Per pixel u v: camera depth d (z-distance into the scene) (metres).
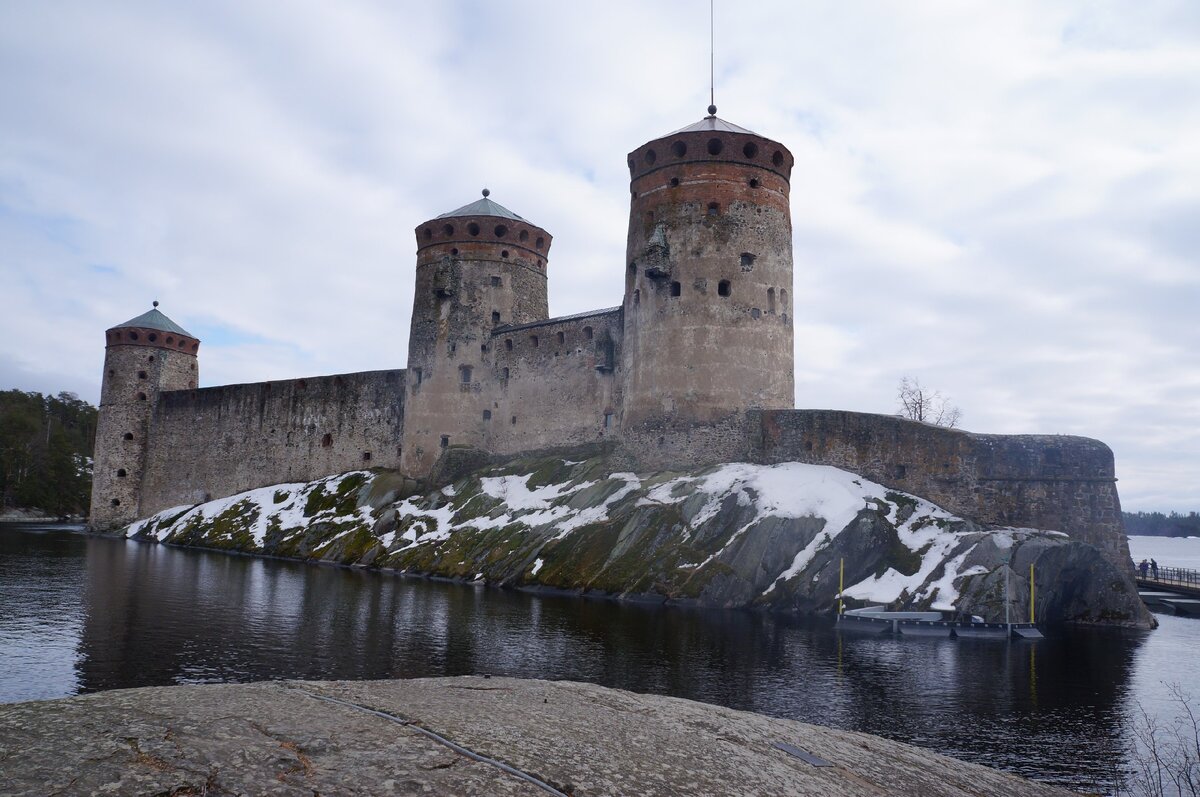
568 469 54.53
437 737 8.42
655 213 51.44
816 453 44.88
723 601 35.81
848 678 22.03
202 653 23.41
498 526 49.47
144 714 8.11
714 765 9.34
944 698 20.14
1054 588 33.75
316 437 75.75
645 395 50.34
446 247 64.94
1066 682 22.22
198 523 71.50
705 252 49.62
